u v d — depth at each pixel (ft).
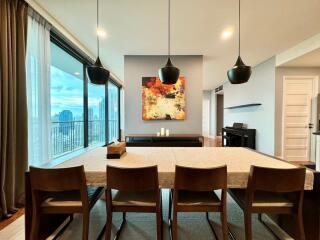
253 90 18.19
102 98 20.01
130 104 14.46
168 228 6.47
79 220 6.85
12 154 7.07
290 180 4.49
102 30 10.65
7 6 6.92
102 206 7.95
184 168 4.55
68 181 4.63
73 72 14.37
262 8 8.55
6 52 6.82
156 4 8.29
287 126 15.42
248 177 4.78
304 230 5.16
